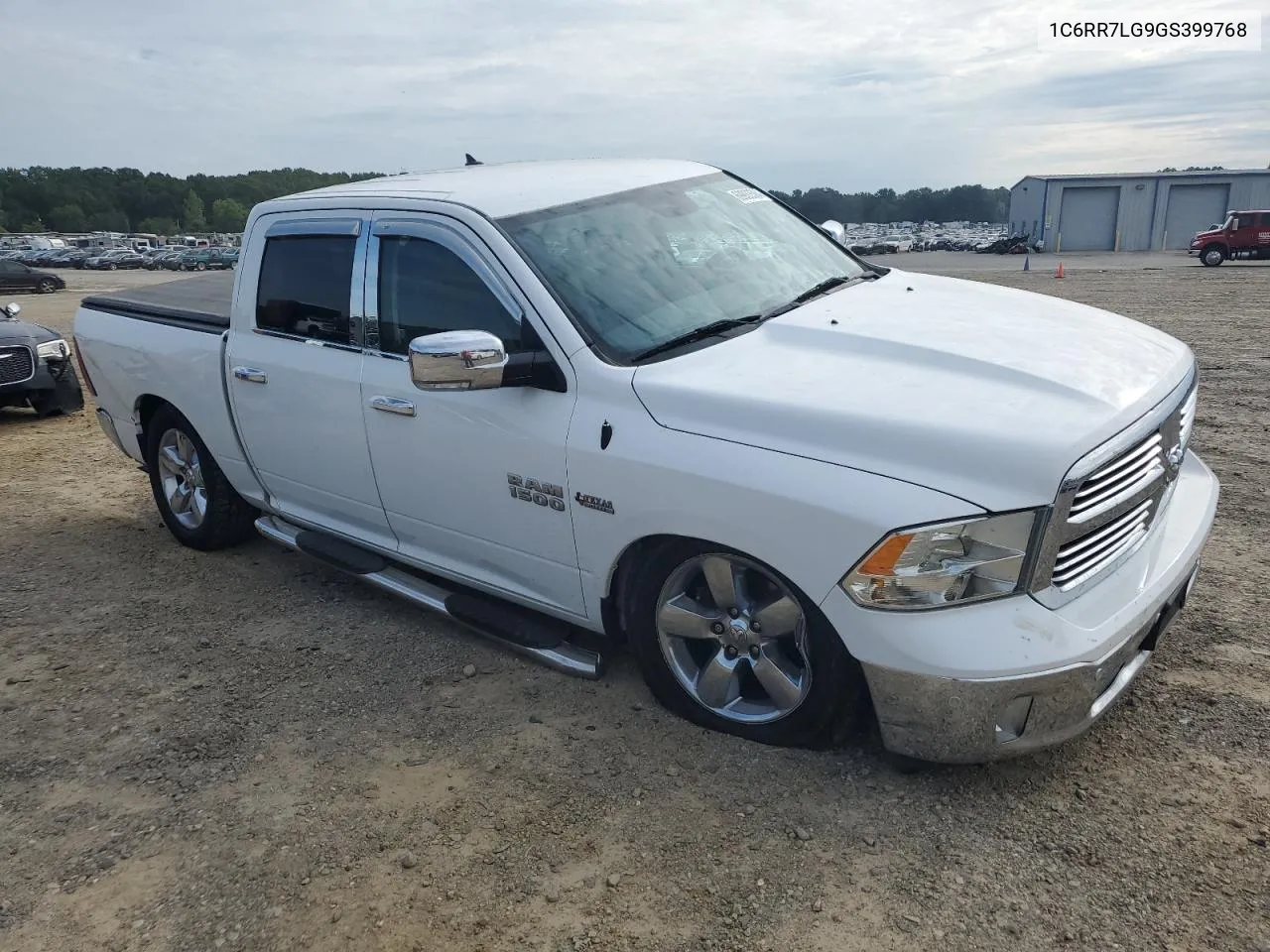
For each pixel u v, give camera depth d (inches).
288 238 172.2
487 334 127.3
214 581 200.8
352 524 175.8
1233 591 162.9
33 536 235.3
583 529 132.0
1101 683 109.8
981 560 103.7
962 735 107.4
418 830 117.4
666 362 128.5
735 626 124.8
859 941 96.1
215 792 128.3
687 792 120.4
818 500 108.7
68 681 161.3
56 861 117.2
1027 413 107.9
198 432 199.5
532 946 98.7
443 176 174.6
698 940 97.8
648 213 157.6
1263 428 269.9
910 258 2134.6
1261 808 109.8
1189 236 2123.5
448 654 162.4
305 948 100.7
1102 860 104.0
